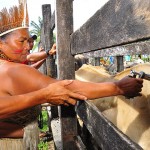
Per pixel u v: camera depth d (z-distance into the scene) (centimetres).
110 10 141
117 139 141
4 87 169
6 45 182
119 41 129
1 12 180
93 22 174
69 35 252
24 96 155
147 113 199
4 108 153
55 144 330
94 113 194
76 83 168
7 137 194
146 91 204
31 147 195
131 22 115
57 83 162
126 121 216
